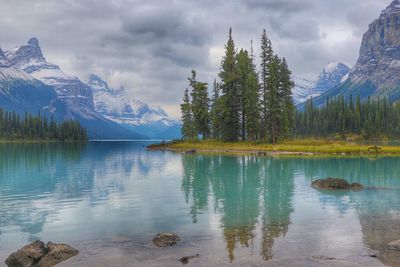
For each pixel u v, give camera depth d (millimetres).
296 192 31375
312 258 14867
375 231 18781
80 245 17203
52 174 46844
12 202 27875
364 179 39062
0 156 82250
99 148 145750
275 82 93062
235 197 29266
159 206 25969
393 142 152000
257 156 70000
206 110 112562
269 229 19422
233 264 14320
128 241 17719
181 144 112438
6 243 17906
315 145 88125
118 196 30281
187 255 15430
